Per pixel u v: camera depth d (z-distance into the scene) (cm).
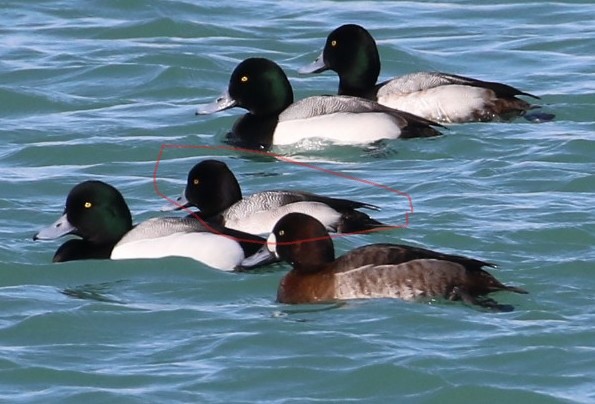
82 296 1366
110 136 1988
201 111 1948
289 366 1190
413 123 1914
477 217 1576
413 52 2414
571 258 1429
